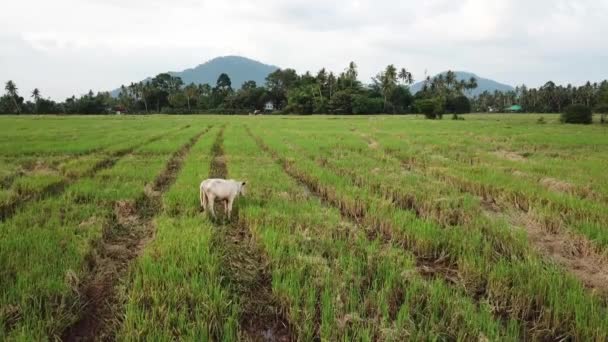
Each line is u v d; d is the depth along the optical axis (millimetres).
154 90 114375
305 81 112312
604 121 53594
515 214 9867
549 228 8719
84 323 5035
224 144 22688
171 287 5316
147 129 36281
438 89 109188
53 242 6547
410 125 43312
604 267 6773
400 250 7086
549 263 6746
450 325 4832
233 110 105625
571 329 4914
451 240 7324
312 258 6359
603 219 8680
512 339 4566
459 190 12156
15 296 4957
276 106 117312
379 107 98125
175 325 4703
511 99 131500
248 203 9680
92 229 7492
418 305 5246
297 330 4867
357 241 7328
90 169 14258
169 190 11133
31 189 10859
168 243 6656
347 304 5129
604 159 18094
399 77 117625
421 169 15555
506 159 18031
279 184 11992
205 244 6691
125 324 4637
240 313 5191
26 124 43625
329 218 8711
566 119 51031
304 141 24359
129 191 10539
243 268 6430
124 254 6922
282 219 8344
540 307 5387
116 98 116562
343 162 16328
